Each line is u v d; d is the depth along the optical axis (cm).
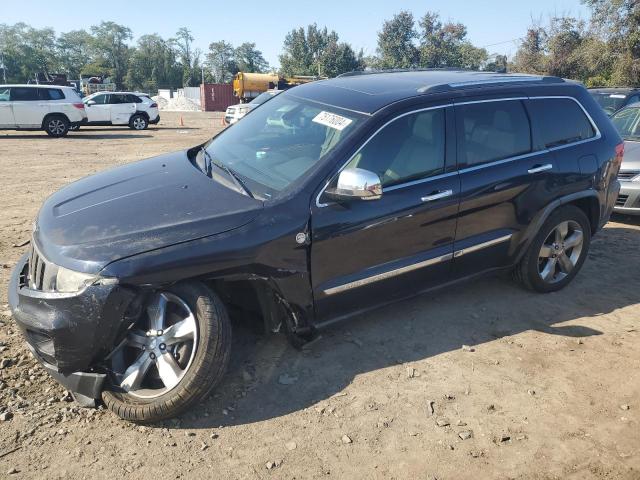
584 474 278
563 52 3881
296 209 328
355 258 354
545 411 324
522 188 423
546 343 398
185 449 284
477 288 486
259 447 288
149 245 292
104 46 12444
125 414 295
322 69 7969
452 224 394
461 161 396
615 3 3094
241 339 386
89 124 2233
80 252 289
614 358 381
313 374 351
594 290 493
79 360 291
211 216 314
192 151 455
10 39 12050
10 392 321
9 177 1020
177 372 298
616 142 496
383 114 367
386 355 375
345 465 278
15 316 300
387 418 313
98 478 264
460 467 279
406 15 7750
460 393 338
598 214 491
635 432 309
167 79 12062
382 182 360
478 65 8000
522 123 433
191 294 300
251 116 457
